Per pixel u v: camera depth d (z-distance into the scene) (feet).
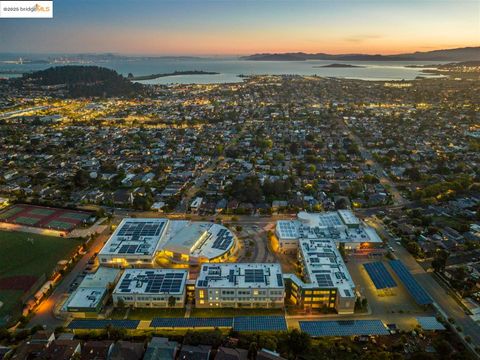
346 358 470.39
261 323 518.37
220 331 506.07
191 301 594.65
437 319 536.42
